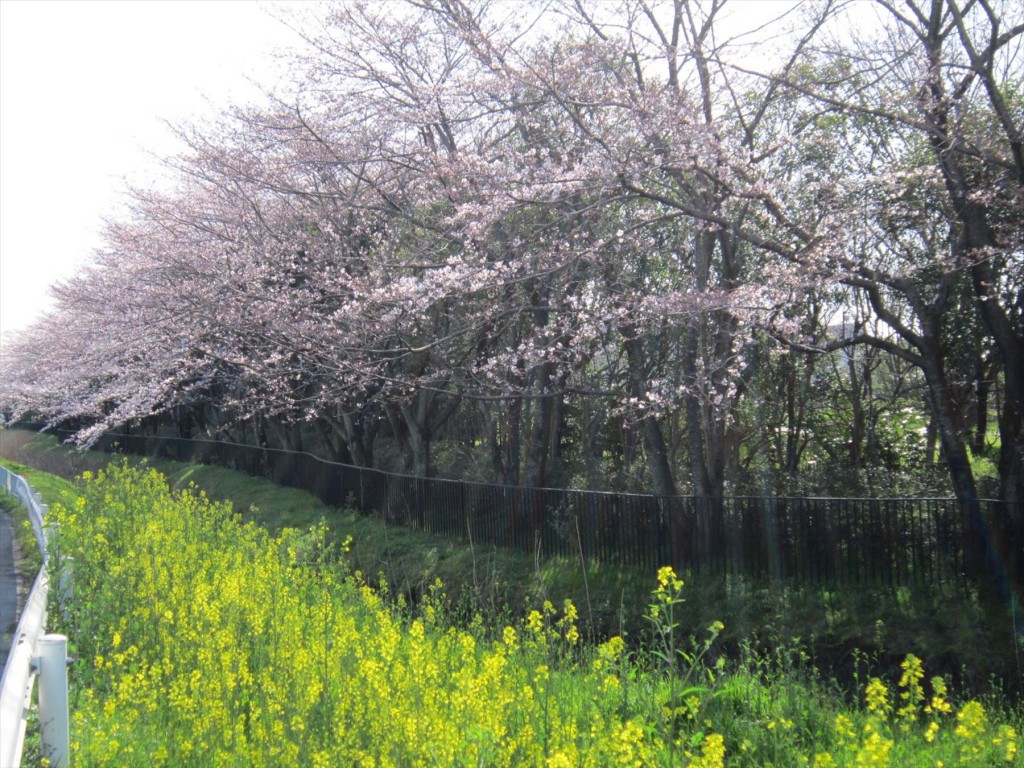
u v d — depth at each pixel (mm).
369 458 22016
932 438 14688
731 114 11586
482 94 13492
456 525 15258
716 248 13672
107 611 8602
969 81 9898
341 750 4703
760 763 5363
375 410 20672
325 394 14281
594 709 5215
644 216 11500
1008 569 9562
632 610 10812
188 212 17672
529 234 12672
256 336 15953
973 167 10977
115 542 11852
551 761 3875
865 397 15172
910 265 10711
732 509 11438
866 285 10312
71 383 23734
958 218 10516
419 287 11516
